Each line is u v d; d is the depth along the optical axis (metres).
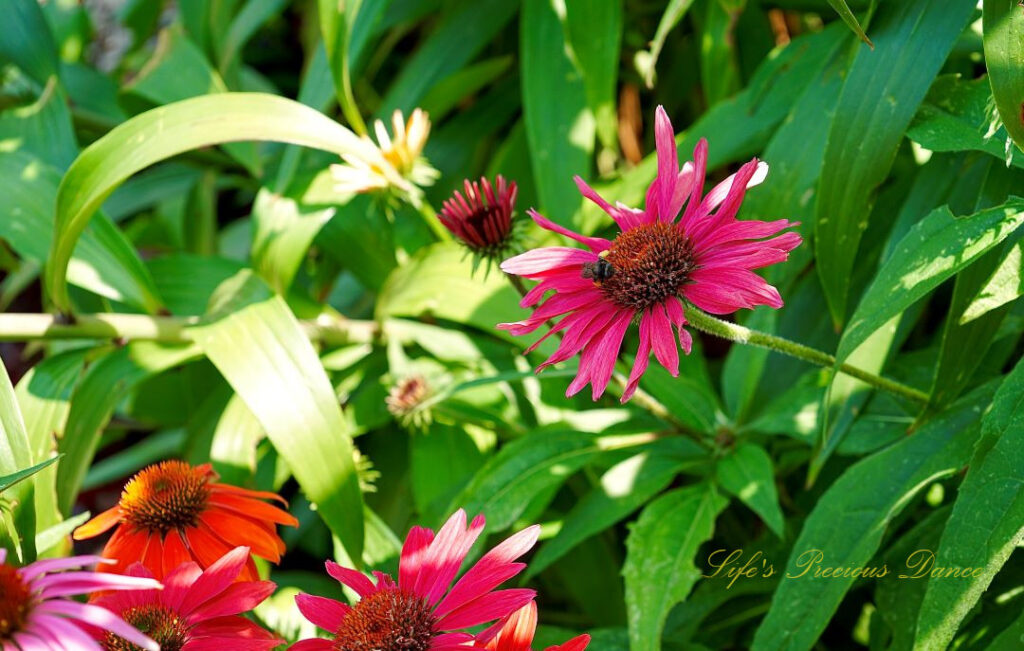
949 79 0.69
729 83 0.89
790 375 0.82
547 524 0.80
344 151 0.76
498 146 1.11
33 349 1.00
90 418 0.79
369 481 0.85
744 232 0.59
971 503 0.59
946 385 0.67
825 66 0.77
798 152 0.77
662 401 0.77
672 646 0.74
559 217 0.86
